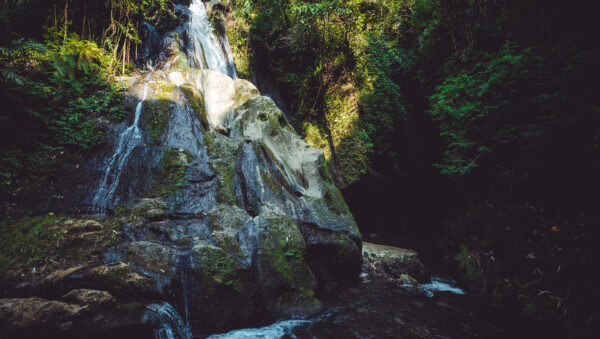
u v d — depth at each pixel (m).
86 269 3.19
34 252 3.27
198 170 5.06
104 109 5.52
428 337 3.81
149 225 4.20
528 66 4.72
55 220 3.75
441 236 7.42
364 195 10.36
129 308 2.96
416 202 11.26
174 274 3.58
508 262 4.98
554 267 4.29
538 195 5.40
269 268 4.21
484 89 5.32
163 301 3.30
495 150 5.86
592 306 3.43
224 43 10.09
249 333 3.67
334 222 5.59
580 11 4.87
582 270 3.87
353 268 5.51
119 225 4.00
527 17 5.92
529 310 4.11
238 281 3.92
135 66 7.62
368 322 4.15
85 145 4.96
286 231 4.69
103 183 4.68
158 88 6.06
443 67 8.23
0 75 4.47
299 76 10.30
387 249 6.71
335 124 10.16
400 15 10.85
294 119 10.28
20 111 4.61
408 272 5.94
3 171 4.26
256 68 10.22
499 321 4.23
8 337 2.38
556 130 4.25
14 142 4.59
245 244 4.36
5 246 3.25
